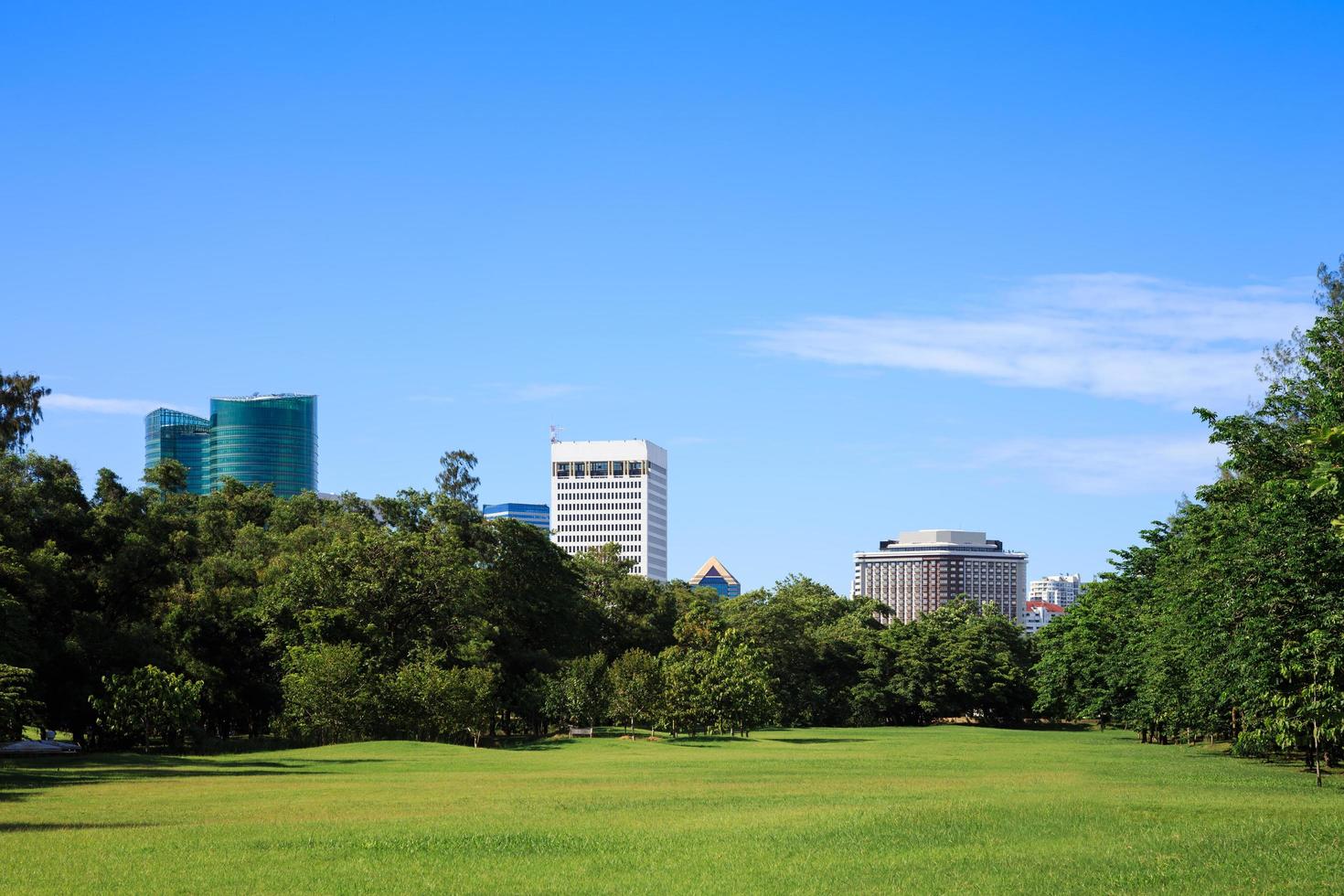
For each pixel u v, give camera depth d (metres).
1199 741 87.75
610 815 32.19
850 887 20.45
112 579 83.56
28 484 83.06
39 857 24.02
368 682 81.00
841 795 38.69
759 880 21.14
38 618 76.56
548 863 23.22
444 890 20.44
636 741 89.25
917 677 138.12
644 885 20.81
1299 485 39.94
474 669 86.31
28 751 67.31
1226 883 20.30
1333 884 20.12
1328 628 40.47
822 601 168.75
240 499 124.44
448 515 118.19
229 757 65.25
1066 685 100.75
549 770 54.78
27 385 75.38
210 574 92.94
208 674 81.69
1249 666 45.03
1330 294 60.34
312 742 80.88
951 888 20.20
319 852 24.61
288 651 86.12
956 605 159.88
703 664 98.88
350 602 91.88
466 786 43.88
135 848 25.28
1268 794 38.62
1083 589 97.56
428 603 96.44
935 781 46.03
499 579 114.06
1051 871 21.61
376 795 39.44
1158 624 67.69
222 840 26.38
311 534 109.38
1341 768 54.19
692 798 37.72
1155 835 26.11
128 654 77.50
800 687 140.38
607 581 141.50
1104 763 59.62
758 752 73.06
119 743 74.12
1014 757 66.69
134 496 89.25
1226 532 48.81
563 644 119.31
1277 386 51.72
